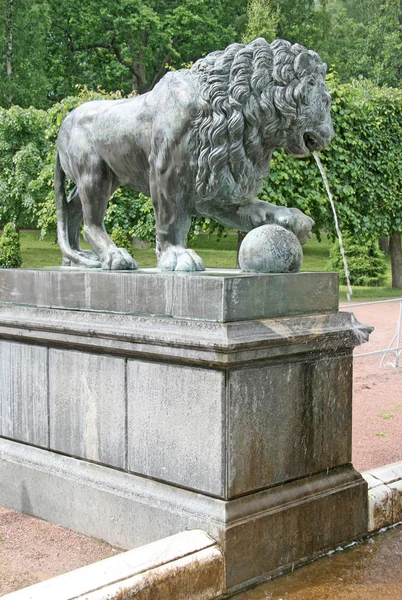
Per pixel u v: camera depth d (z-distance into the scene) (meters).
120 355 3.17
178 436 2.95
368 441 5.22
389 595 2.73
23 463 3.66
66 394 3.45
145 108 3.39
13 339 3.73
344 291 16.33
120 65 24.59
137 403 3.11
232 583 2.74
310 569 2.98
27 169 15.67
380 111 12.27
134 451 3.15
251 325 2.79
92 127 3.67
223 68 3.15
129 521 3.11
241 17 25.14
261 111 3.17
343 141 11.50
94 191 3.71
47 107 25.80
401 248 16.92
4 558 3.11
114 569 2.50
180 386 2.92
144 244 21.38
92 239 3.72
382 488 3.51
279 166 10.48
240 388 2.80
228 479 2.78
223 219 3.55
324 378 3.15
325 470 3.19
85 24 24.41
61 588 2.38
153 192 3.40
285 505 2.95
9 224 16.42
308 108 3.20
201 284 2.81
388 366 8.24
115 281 3.18
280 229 3.15
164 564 2.57
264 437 2.91
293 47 3.18
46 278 3.53
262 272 3.09
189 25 23.94
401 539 3.33
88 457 3.37
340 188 11.56
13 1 24.34
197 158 3.21
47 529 3.43
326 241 26.23
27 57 24.64
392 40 24.39
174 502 2.94
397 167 12.45
